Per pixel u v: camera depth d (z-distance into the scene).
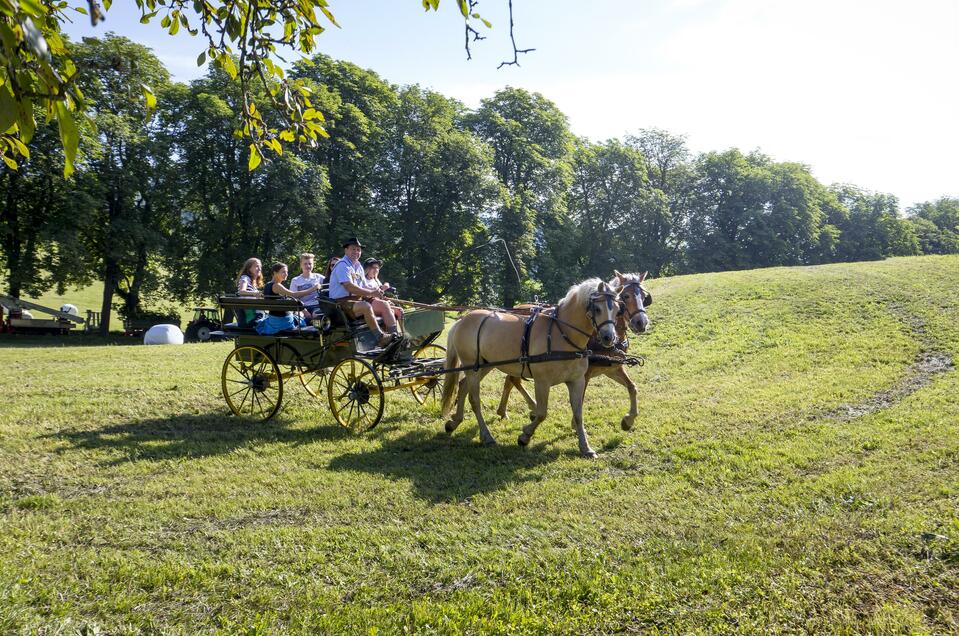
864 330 14.56
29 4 1.73
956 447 7.14
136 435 9.10
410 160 34.62
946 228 73.88
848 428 8.34
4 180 29.56
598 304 7.69
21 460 7.83
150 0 3.91
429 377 10.11
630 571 4.86
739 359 13.34
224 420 10.14
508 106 40.66
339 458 8.12
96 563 5.09
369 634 4.12
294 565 5.13
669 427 8.95
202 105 30.41
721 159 51.56
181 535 5.77
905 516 5.39
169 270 34.34
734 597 4.41
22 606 4.30
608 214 48.31
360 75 35.09
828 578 4.58
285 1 4.03
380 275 33.81
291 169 29.83
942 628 3.97
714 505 6.17
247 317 10.31
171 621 4.34
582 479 7.20
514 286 37.06
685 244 52.28
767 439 8.17
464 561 5.16
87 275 32.16
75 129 2.11
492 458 8.07
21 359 16.70
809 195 52.62
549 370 8.20
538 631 4.19
